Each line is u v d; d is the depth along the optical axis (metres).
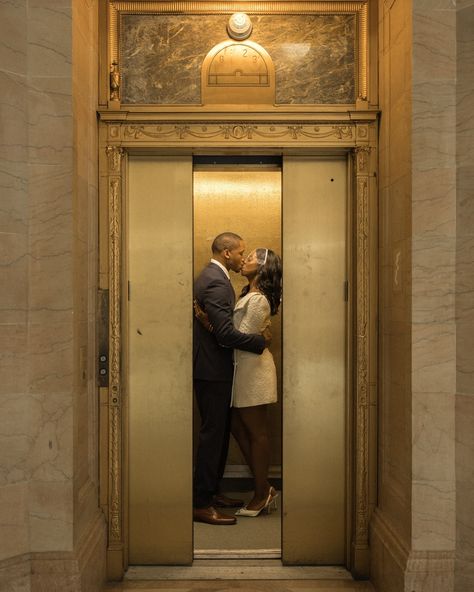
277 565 3.61
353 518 3.55
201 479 4.12
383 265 3.39
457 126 2.93
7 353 2.84
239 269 4.06
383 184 3.38
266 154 3.59
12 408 2.86
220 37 3.49
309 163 3.60
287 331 3.60
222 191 4.95
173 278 3.57
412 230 2.93
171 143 3.43
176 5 3.47
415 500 2.93
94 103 3.36
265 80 3.47
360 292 3.47
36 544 2.88
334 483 3.60
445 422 2.94
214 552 3.73
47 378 2.89
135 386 3.57
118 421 3.44
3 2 2.85
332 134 3.46
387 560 3.14
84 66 3.16
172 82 3.48
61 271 2.90
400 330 3.11
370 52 3.47
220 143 3.43
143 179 3.57
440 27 2.93
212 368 3.98
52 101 2.90
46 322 2.90
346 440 3.59
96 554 3.17
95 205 3.39
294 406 3.60
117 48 3.47
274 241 4.97
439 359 2.94
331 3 3.48
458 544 2.92
